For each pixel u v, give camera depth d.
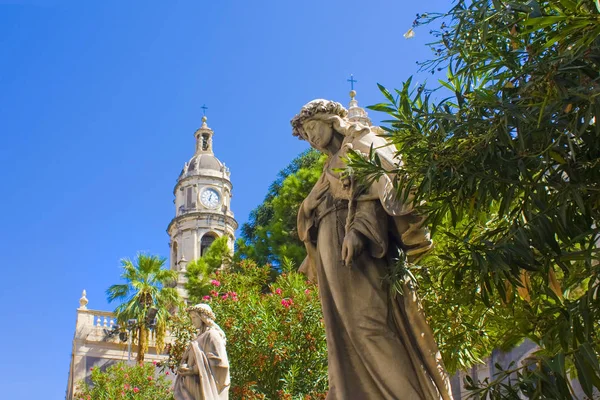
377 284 5.09
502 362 14.34
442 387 4.92
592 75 5.13
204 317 9.59
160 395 24.23
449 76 5.82
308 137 5.81
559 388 5.05
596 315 5.53
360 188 5.24
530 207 5.57
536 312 6.18
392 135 5.66
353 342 4.99
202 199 70.94
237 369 14.19
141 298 38.25
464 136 5.53
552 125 5.36
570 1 4.77
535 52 5.48
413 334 5.02
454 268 6.05
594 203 5.66
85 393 25.47
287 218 25.70
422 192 5.29
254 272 17.09
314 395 13.81
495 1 5.58
